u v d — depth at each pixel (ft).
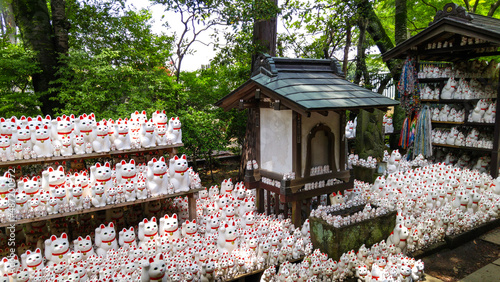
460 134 25.31
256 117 17.15
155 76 26.09
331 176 16.40
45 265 12.68
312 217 14.69
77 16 28.63
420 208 17.85
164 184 14.79
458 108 26.66
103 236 13.48
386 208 15.75
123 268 11.93
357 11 28.73
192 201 15.87
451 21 21.38
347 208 16.17
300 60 17.37
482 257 15.75
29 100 22.04
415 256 15.39
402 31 37.65
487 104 23.95
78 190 12.98
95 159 21.09
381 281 11.51
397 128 36.94
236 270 12.82
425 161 24.64
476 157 26.09
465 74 25.58
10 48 23.24
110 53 24.75
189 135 24.93
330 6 28.84
